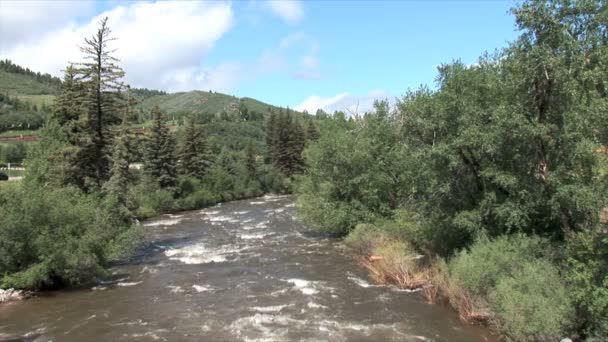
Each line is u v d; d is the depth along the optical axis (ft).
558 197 57.16
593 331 43.70
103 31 106.32
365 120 119.03
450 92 66.59
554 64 55.57
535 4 56.80
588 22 59.36
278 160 314.96
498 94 63.77
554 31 56.80
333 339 49.73
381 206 107.76
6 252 68.08
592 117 50.93
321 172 118.11
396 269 72.74
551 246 57.11
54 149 108.47
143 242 112.57
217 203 235.20
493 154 64.13
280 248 104.99
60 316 59.11
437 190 70.69
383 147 108.88
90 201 88.69
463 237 71.87
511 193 62.85
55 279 73.05
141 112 516.32
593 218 56.54
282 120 320.09
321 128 136.87
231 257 95.71
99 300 66.08
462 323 53.88
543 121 59.00
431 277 68.54
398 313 57.93
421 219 79.97
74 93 111.75
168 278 78.74
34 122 489.26
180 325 55.11
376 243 91.81
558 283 48.19
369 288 69.87
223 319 56.95
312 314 58.18
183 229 140.05
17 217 68.59
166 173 210.59
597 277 44.29
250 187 273.33
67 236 72.69
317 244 109.40
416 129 73.67
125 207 107.55
